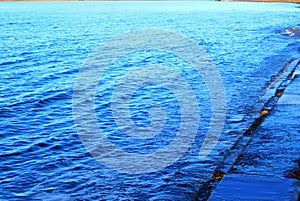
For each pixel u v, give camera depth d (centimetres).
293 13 6081
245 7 7688
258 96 1538
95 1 11069
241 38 3416
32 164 985
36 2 10394
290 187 655
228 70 2066
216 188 655
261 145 837
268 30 3959
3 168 962
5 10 7269
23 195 836
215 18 5450
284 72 1945
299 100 1184
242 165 741
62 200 813
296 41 3144
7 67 2248
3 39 3466
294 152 798
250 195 633
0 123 1295
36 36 3706
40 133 1207
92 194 830
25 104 1520
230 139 1104
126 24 4769
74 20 5344
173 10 7088
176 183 855
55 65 2314
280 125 961
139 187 845
